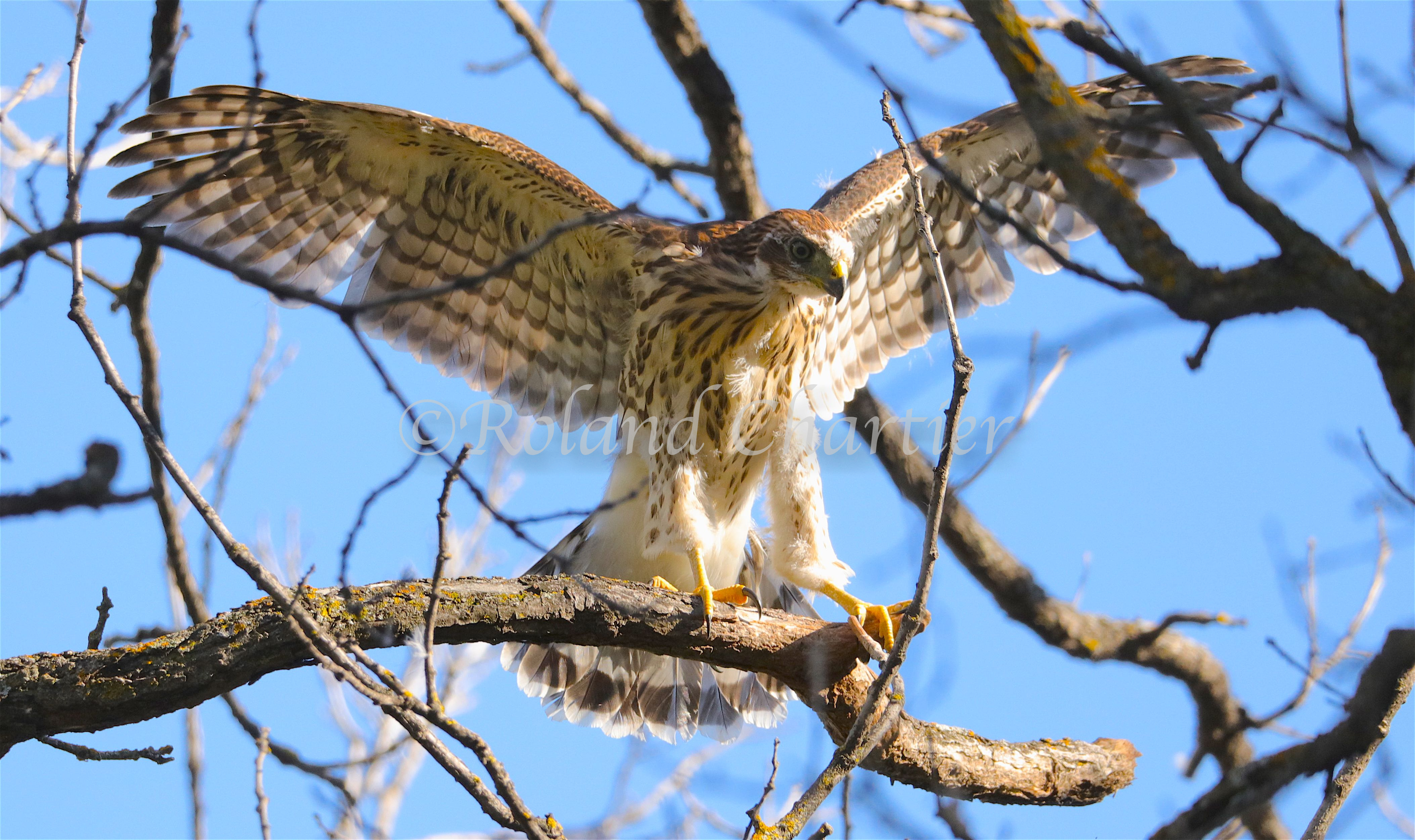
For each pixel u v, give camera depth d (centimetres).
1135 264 623
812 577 1102
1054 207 1252
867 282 1291
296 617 673
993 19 671
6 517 756
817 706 916
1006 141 1199
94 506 766
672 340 1120
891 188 1202
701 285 1104
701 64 1282
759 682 1209
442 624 820
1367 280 594
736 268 1099
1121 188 638
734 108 1315
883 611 1052
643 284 1134
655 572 1141
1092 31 634
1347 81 577
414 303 1184
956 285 1306
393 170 1123
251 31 819
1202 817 860
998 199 1255
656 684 1198
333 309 523
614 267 1163
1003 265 1287
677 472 1102
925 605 760
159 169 1062
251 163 1086
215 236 1095
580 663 1197
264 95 1038
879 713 820
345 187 1131
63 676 761
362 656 688
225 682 771
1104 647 1344
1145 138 1166
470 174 1118
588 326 1216
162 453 683
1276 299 596
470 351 1211
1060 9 1152
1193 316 605
